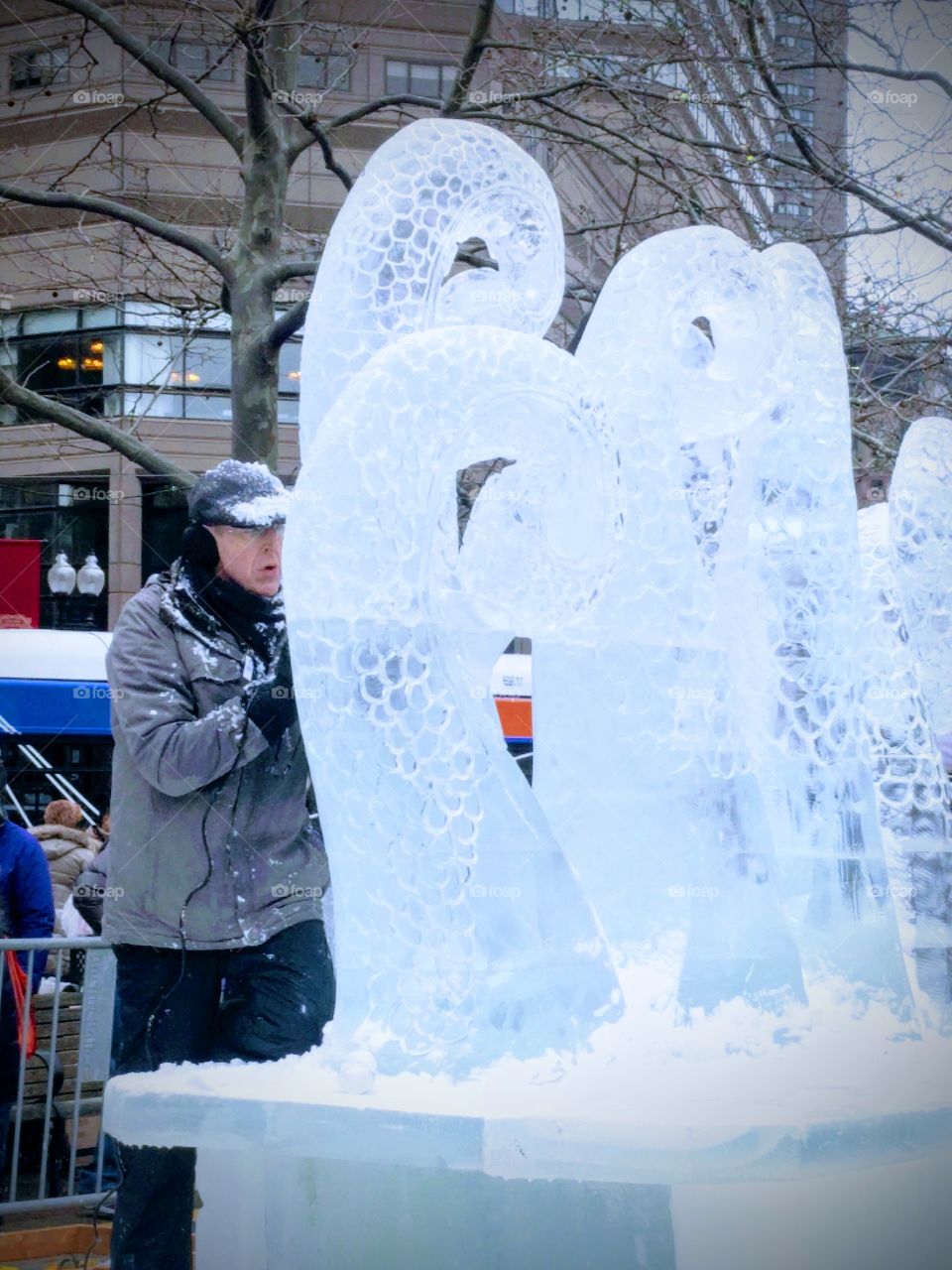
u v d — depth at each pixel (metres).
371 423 3.45
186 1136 3.30
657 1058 3.42
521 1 11.12
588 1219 3.24
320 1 10.08
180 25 8.88
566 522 3.74
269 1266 3.39
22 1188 5.61
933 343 8.68
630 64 8.49
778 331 4.06
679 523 3.80
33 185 13.28
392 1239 3.28
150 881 3.76
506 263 4.04
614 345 3.85
